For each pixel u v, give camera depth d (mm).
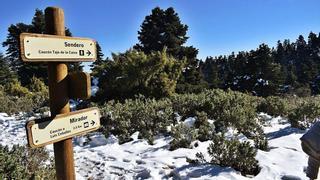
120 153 7859
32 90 26844
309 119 9594
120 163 6945
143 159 7141
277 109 12227
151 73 17266
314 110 9516
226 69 70500
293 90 43062
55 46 3158
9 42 43000
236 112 9508
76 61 3387
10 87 24188
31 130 2980
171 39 30875
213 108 11391
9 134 10945
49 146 8711
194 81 26438
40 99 19938
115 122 10438
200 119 10016
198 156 6547
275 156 6688
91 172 6504
